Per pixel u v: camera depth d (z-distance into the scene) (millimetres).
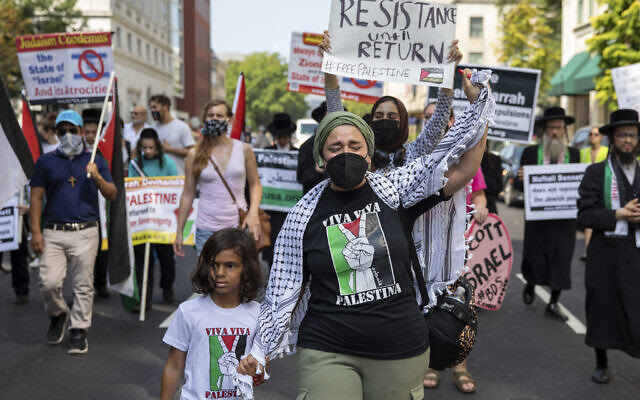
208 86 82625
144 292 6883
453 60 3064
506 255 5953
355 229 2662
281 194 8211
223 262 3131
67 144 5734
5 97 4840
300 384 2695
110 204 6340
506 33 37219
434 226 2930
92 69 7250
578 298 7848
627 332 4777
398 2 3049
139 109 9367
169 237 7277
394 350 2629
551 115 7305
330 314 2656
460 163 2701
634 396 4754
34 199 5762
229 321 3215
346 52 3066
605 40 17438
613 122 4992
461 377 4852
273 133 9148
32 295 8055
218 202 5199
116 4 41406
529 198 6980
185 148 9312
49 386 4922
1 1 28844
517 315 7070
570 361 5539
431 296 2912
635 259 4781
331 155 2691
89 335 6277
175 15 59812
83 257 5719
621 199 4867
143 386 4930
